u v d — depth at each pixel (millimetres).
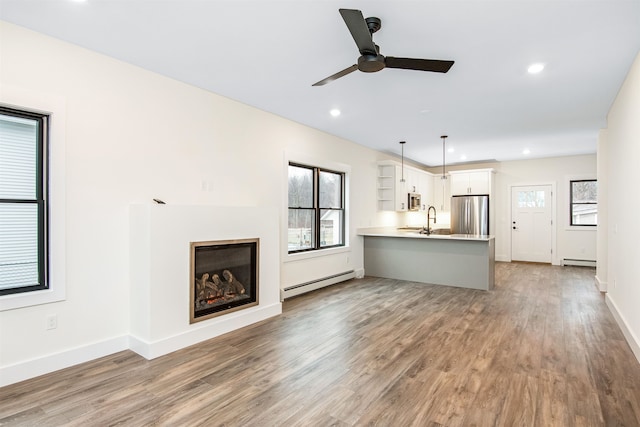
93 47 2834
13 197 2576
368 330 3609
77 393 2355
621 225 3670
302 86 3670
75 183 2795
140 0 2197
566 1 2170
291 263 5004
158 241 2984
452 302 4711
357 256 6523
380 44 2736
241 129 4195
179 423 2027
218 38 2686
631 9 2242
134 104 3166
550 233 8133
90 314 2887
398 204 7309
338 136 5938
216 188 3893
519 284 5875
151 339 2930
